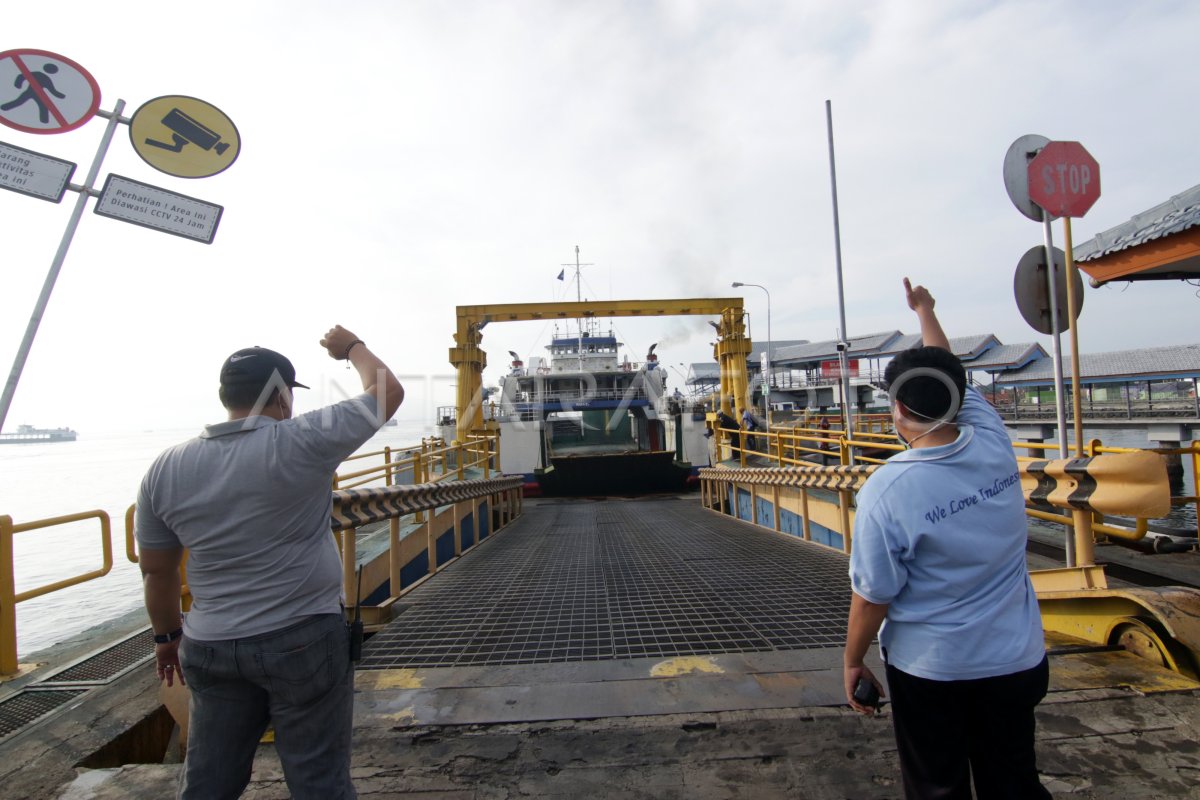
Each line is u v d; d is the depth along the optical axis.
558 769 2.64
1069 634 3.83
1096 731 2.70
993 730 1.75
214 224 4.19
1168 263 4.67
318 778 1.95
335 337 2.23
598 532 10.41
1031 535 6.80
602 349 25.17
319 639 1.94
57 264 4.04
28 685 3.94
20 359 3.96
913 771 1.83
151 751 3.52
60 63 4.07
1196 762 2.48
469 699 3.30
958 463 1.77
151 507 1.91
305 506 1.96
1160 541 5.73
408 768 2.69
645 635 4.34
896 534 1.74
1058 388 3.96
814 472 7.61
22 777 2.88
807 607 4.89
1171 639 3.20
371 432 2.03
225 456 1.87
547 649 4.14
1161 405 35.44
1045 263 4.00
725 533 9.39
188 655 1.90
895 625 1.84
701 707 3.08
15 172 3.99
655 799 2.43
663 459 18.08
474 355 18.38
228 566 1.86
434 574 6.84
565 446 25.70
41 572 12.91
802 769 2.57
